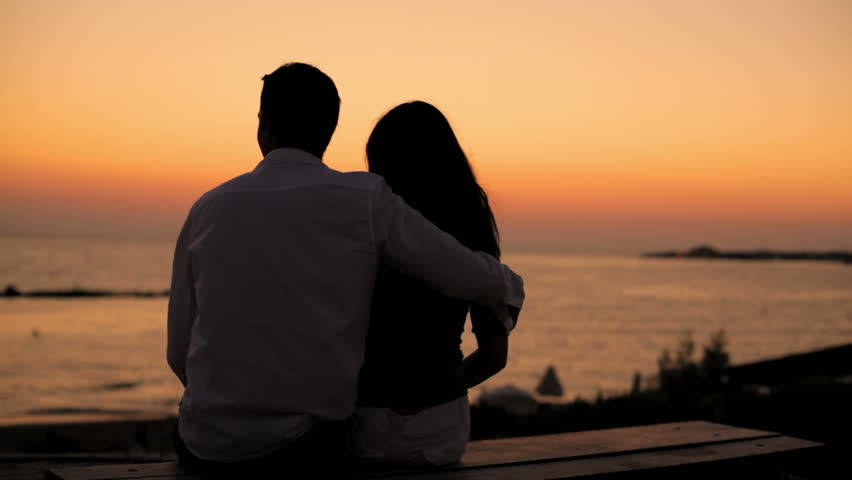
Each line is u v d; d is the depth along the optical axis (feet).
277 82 6.36
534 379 195.42
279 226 5.93
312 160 6.31
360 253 6.07
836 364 40.93
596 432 8.71
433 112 7.02
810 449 8.21
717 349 68.44
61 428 53.47
